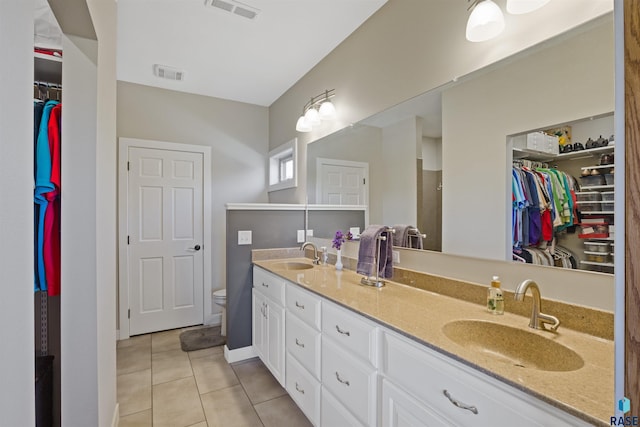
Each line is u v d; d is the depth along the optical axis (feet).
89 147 4.32
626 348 1.44
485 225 4.73
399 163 6.29
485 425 2.86
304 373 5.97
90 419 4.32
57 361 5.04
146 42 8.06
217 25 7.34
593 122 3.57
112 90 5.72
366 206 7.18
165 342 9.98
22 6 1.57
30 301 1.66
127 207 10.41
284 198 11.38
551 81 3.94
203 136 11.66
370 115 7.06
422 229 5.78
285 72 9.78
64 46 4.24
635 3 1.44
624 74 1.47
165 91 11.06
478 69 4.78
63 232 4.19
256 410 6.55
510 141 4.40
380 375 4.15
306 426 6.05
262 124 12.76
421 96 5.78
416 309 4.53
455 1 5.14
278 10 6.81
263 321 7.98
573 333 3.62
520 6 3.92
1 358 1.36
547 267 4.00
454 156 5.18
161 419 6.22
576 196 3.70
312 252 9.32
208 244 11.66
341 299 5.05
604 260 3.48
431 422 3.37
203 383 7.57
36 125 4.29
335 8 6.80
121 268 10.26
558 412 2.39
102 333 4.81
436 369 3.34
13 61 1.48
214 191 11.84
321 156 8.97
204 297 11.59
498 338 3.92
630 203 1.43
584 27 3.65
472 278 4.94
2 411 1.36
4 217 1.41
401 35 6.22
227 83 10.60
